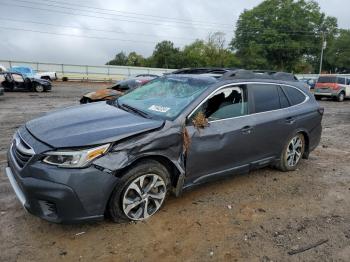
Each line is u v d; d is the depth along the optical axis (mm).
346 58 77500
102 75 48250
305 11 68375
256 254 3133
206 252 3127
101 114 3801
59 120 3592
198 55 76438
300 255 3146
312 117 5457
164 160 3615
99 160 3047
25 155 3100
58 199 2928
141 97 4418
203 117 3844
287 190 4656
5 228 3334
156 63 86250
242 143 4281
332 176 5359
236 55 74062
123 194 3311
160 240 3273
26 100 15875
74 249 3068
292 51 66750
